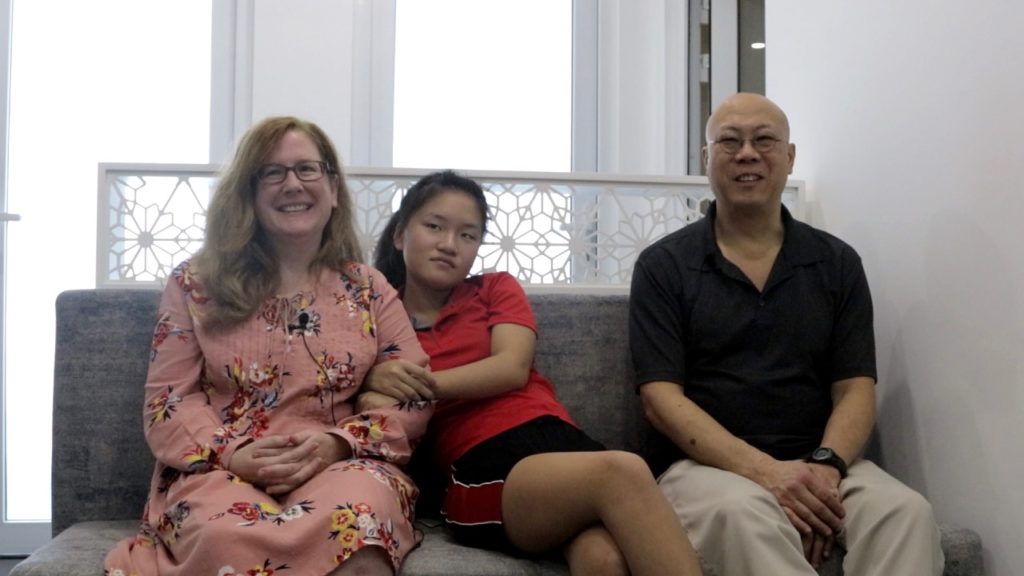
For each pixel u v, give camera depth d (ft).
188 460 5.19
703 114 11.75
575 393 6.97
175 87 11.08
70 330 6.41
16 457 10.34
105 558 4.99
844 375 6.29
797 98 8.48
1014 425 5.56
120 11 11.02
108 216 7.22
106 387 6.38
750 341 6.30
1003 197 5.66
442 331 6.35
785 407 6.19
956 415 6.11
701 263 6.46
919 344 6.52
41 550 5.31
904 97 6.72
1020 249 5.51
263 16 11.02
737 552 5.08
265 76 10.99
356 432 5.43
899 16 6.77
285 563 4.48
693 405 6.04
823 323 6.32
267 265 5.86
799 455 6.15
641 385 6.26
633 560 4.76
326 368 5.68
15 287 10.44
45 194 10.63
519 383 5.98
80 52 10.90
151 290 6.61
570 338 7.02
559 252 7.73
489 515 5.35
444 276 6.28
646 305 6.39
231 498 4.86
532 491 5.11
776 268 6.38
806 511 5.40
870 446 7.18
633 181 7.80
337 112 11.09
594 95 12.11
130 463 6.34
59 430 6.31
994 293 5.74
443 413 6.11
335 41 11.12
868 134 7.20
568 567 5.18
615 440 6.98
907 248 6.67
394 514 4.98
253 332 5.68
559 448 5.55
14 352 10.38
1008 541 5.61
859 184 7.33
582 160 12.06
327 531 4.59
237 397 5.60
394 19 11.59
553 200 7.73
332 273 6.04
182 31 11.12
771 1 9.11
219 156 11.02
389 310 6.03
